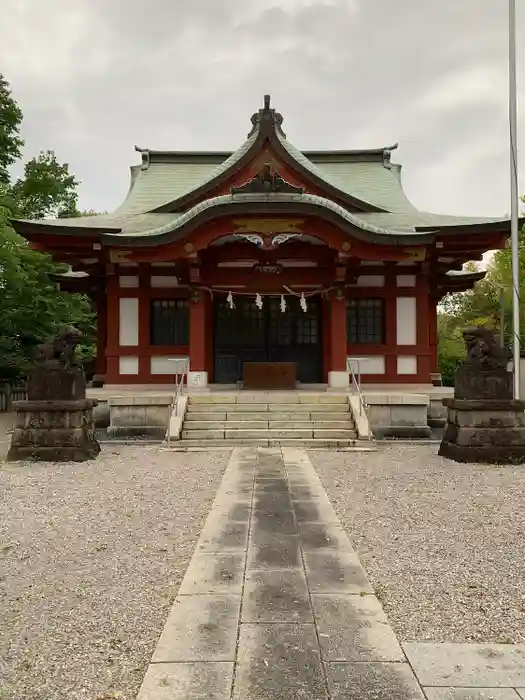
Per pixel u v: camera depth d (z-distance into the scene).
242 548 6.48
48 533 7.17
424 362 20.38
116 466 11.89
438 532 7.15
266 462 12.15
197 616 4.71
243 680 3.77
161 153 26.81
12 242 22.42
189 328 19.22
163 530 7.27
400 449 14.15
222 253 19.20
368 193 24.52
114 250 17.88
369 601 5.02
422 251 18.09
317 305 21.81
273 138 19.73
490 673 3.90
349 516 7.90
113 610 4.93
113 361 20.30
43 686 3.80
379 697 3.61
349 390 18.31
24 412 12.59
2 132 28.80
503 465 11.85
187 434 14.97
